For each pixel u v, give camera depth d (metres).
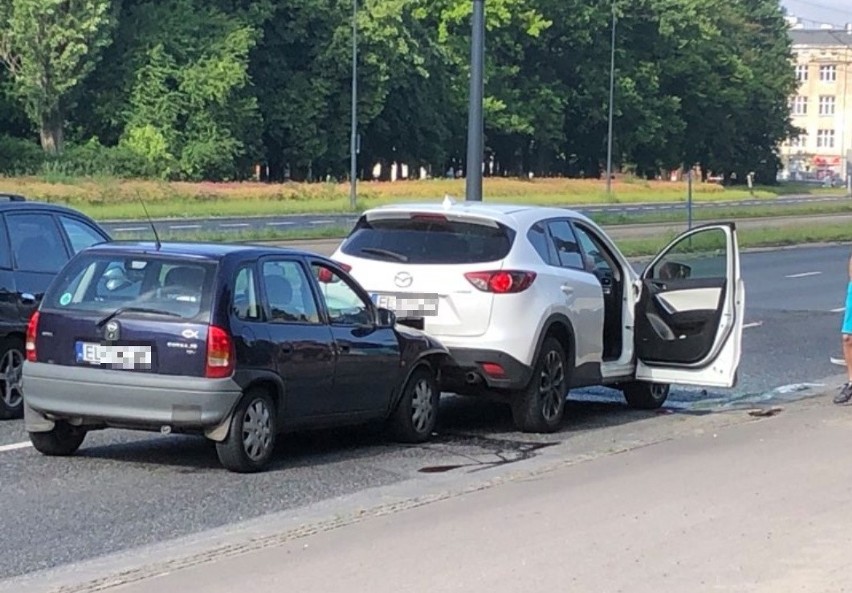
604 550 6.98
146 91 69.44
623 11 95.75
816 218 54.62
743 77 105.38
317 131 76.75
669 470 9.20
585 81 94.38
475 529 7.46
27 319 11.33
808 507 8.02
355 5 59.66
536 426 11.14
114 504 8.34
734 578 6.45
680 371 12.18
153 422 9.03
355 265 11.06
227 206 55.19
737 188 100.00
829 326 20.19
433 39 83.19
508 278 10.72
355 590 6.23
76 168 65.44
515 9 86.38
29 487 8.76
